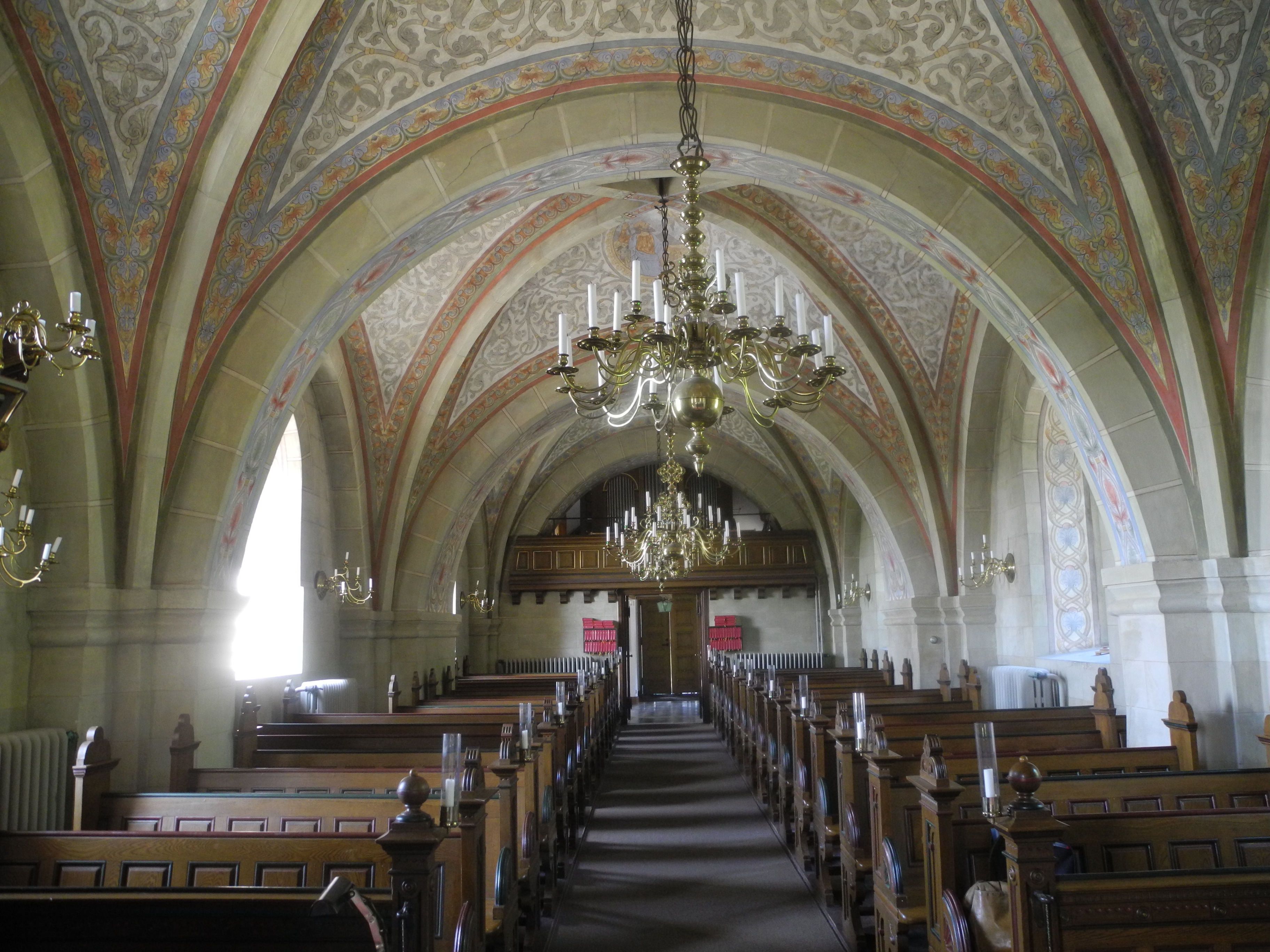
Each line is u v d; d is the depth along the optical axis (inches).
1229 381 276.1
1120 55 249.9
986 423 476.4
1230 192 265.6
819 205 400.8
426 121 275.4
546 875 280.7
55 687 252.7
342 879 89.7
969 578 488.7
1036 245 285.4
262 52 235.3
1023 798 130.6
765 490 876.0
